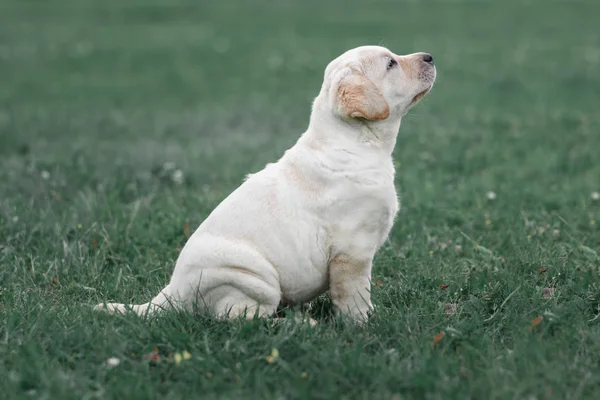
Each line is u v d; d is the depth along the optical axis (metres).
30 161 10.55
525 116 13.49
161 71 20.06
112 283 6.26
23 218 7.63
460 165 10.05
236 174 10.21
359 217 5.12
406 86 5.43
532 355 4.55
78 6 32.25
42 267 6.65
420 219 7.72
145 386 4.34
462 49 21.19
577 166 9.77
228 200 5.29
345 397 4.21
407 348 4.77
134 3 32.97
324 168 5.15
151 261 6.80
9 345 4.98
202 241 5.23
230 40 24.05
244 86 18.09
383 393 4.25
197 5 32.16
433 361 4.46
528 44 21.84
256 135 13.56
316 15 28.83
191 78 19.08
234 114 15.35
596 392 4.19
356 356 4.56
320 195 5.13
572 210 7.80
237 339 4.88
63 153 11.85
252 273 5.09
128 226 7.44
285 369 4.47
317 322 5.20
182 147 12.73
